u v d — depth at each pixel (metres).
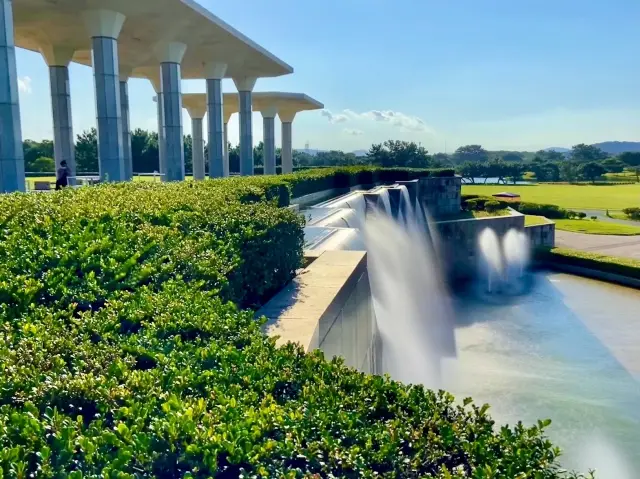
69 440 2.49
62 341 3.68
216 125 29.06
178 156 24.12
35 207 7.56
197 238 7.07
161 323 4.32
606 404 14.60
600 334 20.38
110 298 4.82
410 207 28.41
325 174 27.92
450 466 2.70
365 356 10.20
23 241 5.87
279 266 7.99
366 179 33.34
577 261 30.12
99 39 18.91
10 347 3.56
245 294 6.96
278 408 3.03
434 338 20.03
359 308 9.65
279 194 13.96
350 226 16.70
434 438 2.83
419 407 3.20
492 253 30.97
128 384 3.16
